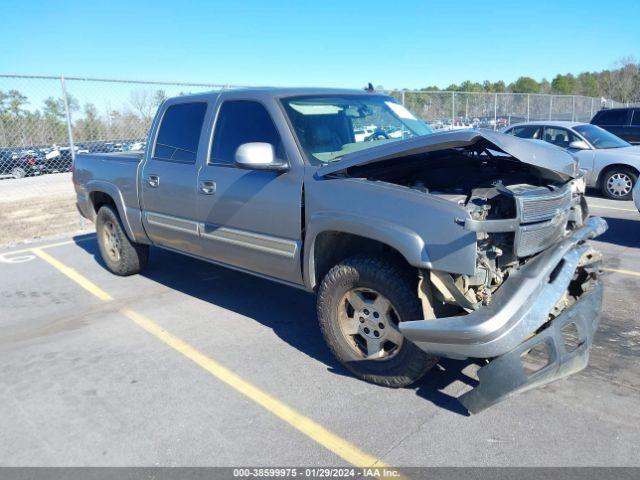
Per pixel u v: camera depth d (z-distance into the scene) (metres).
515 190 3.23
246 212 4.14
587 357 3.23
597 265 3.55
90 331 4.77
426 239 3.05
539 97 22.12
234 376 3.85
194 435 3.16
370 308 3.49
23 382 3.87
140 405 3.51
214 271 6.47
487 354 2.86
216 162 4.48
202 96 4.79
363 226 3.29
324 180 3.60
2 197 14.30
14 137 11.10
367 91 4.92
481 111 18.77
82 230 9.48
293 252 3.86
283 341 4.42
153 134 5.31
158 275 6.38
